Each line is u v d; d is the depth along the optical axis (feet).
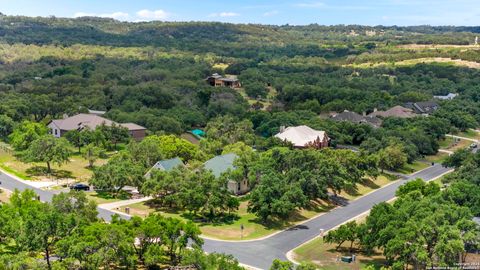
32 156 389.19
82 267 205.16
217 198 304.30
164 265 228.22
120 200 337.11
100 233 212.02
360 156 394.52
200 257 205.46
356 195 369.50
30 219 222.48
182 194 304.71
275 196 302.45
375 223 249.14
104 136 458.09
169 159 379.35
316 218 317.83
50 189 353.10
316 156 347.97
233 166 361.51
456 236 223.71
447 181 357.00
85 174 396.37
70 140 459.32
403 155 428.97
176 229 228.84
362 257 255.70
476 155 379.35
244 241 274.77
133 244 224.74
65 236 217.97
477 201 284.61
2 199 322.34
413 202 270.87
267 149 442.09
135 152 380.99
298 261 248.32
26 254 209.15
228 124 493.77
